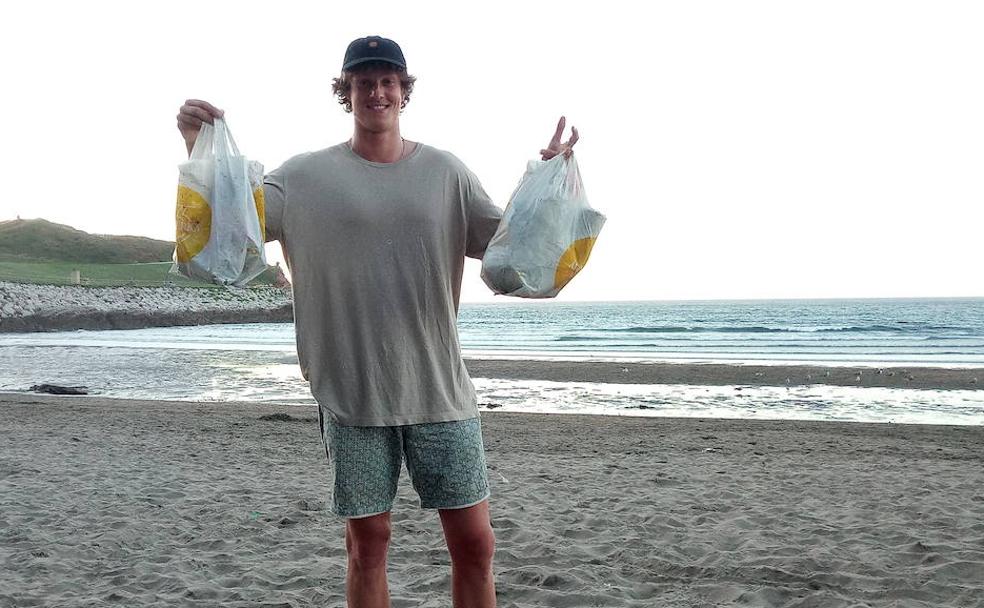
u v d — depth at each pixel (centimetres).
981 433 1041
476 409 250
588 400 1552
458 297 252
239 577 418
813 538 485
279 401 1535
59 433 976
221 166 225
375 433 237
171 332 5778
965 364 2239
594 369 2134
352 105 240
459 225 246
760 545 471
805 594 382
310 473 725
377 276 234
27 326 6034
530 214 230
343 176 236
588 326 6269
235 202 221
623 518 544
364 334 235
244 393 1673
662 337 4188
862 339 3797
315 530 516
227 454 831
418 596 387
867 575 413
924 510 559
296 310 239
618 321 7675
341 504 238
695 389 1739
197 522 537
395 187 236
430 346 240
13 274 7588
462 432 242
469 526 244
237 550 470
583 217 238
